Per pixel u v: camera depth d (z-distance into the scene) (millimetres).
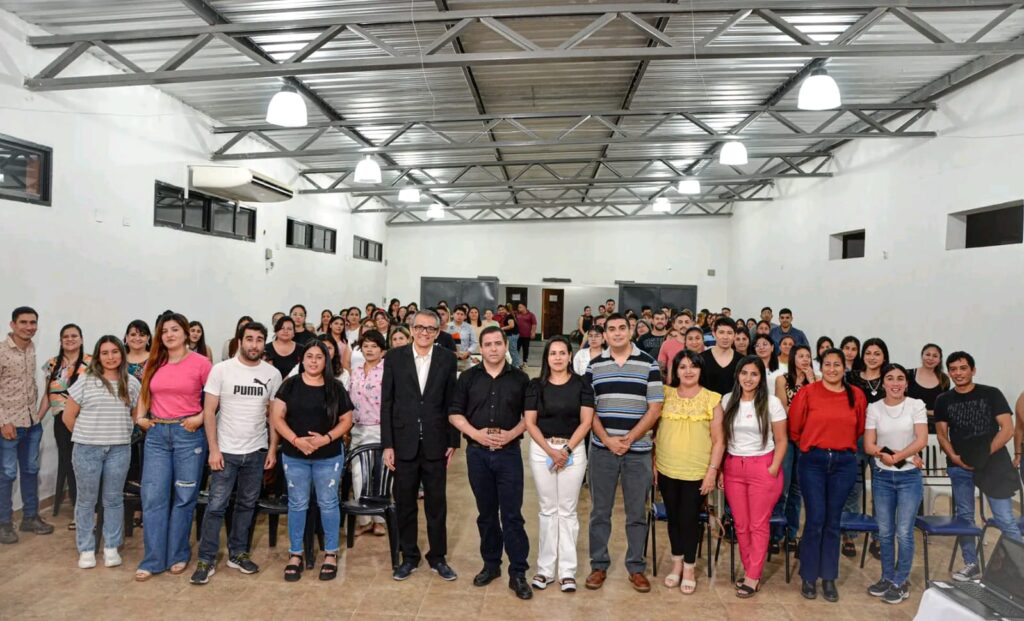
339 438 3801
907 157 7566
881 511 3609
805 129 8859
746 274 14266
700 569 3988
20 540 4211
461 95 7094
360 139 8617
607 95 7363
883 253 8156
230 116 7559
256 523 4680
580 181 10781
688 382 3654
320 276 11570
